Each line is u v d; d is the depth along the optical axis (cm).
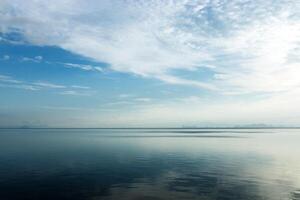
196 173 4822
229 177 4494
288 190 3625
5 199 3247
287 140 14975
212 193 3478
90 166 5559
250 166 5638
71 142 13138
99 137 19450
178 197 3303
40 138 17125
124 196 3341
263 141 14138
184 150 9188
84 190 3616
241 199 3228
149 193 3475
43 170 5066
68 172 4859
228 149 9569
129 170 5088
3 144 11488
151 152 8450
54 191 3572
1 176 4491
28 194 3444
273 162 6244
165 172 4947
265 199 3228
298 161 6400
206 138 17888
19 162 6003
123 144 11906
